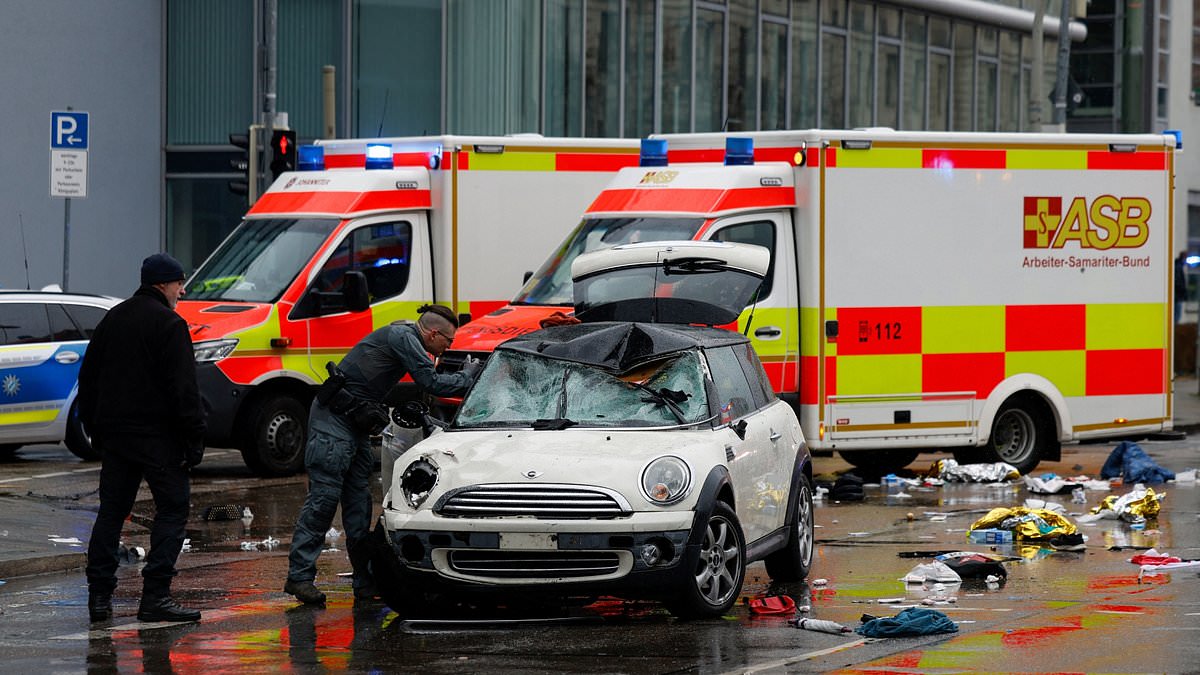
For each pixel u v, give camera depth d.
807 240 37.34
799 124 78.94
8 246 62.19
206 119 66.81
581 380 24.06
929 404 38.72
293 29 66.38
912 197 38.31
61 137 44.88
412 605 23.05
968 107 89.81
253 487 38.06
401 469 22.66
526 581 21.72
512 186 41.16
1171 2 93.25
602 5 68.94
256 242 41.22
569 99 67.81
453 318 24.89
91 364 23.00
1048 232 40.06
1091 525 32.00
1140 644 20.28
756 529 24.27
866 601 23.94
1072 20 96.31
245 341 39.06
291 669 19.62
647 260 32.56
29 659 20.33
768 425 25.28
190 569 27.56
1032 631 21.23
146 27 66.19
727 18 74.50
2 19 61.94
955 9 86.38
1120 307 41.12
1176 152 41.75
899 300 38.25
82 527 30.92
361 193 40.66
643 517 21.56
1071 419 40.62
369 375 24.38
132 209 65.81
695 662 19.66
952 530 31.45
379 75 66.25
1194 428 57.09
